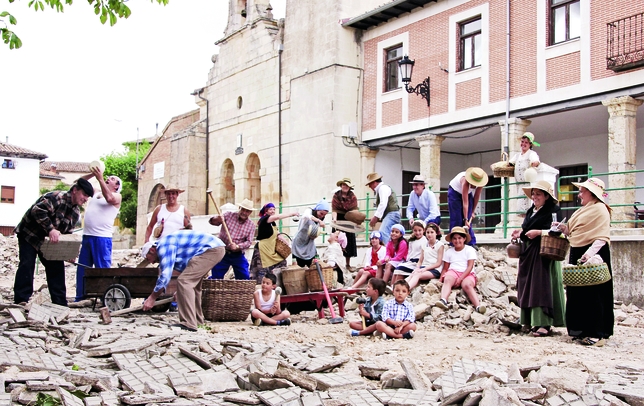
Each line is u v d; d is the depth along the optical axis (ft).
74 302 40.27
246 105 97.96
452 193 41.91
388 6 76.59
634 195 58.44
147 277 36.96
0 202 183.62
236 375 21.70
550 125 70.54
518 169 44.86
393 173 84.79
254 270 42.96
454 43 72.95
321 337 30.73
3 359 21.62
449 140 79.56
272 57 92.58
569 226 29.63
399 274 40.68
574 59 62.08
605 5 59.67
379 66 81.66
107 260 39.47
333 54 81.97
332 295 37.06
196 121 112.06
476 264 43.32
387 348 27.45
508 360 24.57
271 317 35.27
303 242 41.91
